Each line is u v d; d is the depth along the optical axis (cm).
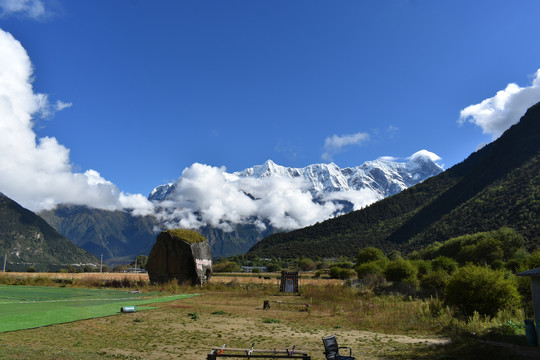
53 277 5522
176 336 1539
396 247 17275
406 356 1226
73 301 2759
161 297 3356
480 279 1944
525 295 2177
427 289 3378
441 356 1186
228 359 1199
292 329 1841
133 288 4388
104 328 1658
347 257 18250
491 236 7631
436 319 1962
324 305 3006
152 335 1543
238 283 5009
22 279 4916
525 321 1352
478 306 1917
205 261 4853
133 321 1888
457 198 17912
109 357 1123
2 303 2469
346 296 3538
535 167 13500
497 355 1145
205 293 3994
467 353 1202
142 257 18750
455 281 2031
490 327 1644
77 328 1623
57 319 1836
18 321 1730
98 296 3275
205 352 1264
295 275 4294
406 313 2184
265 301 2766
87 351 1191
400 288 3516
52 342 1313
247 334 1658
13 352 1074
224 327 1833
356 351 1324
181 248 4638
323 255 19675
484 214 12975
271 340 1527
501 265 4569
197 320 2028
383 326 1916
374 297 3312
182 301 3083
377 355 1255
